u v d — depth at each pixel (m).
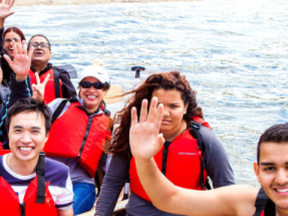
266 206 1.51
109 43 10.83
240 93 7.25
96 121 3.29
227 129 5.70
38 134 2.05
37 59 4.27
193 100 2.34
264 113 6.31
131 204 2.34
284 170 1.39
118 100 4.72
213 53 10.20
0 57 3.46
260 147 1.44
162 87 2.15
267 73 8.57
